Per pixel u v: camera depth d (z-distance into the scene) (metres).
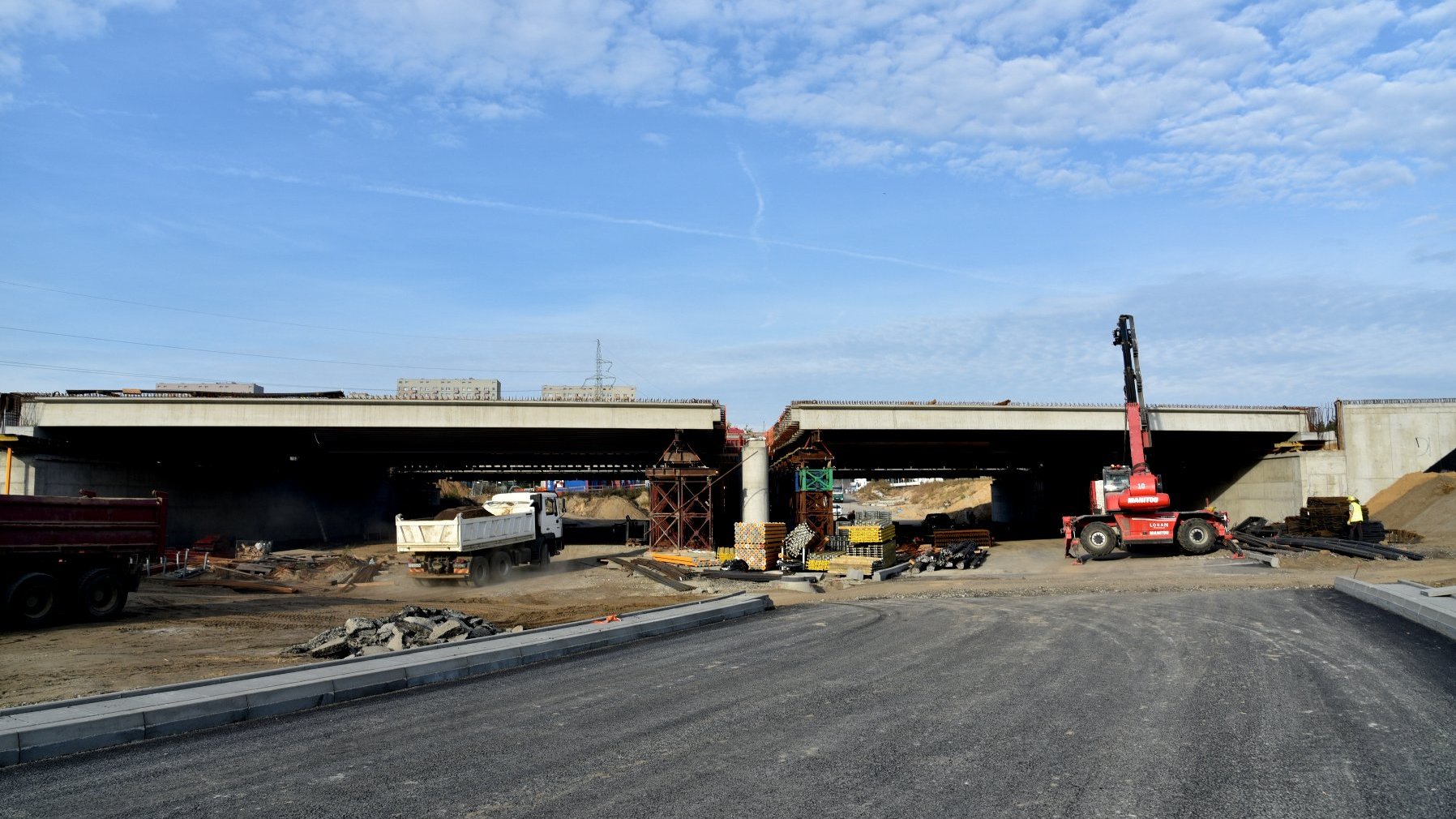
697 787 6.97
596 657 13.91
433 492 84.62
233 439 47.34
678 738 8.55
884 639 15.12
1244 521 47.53
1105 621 16.72
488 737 8.76
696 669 12.50
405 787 7.14
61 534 20.25
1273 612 17.66
